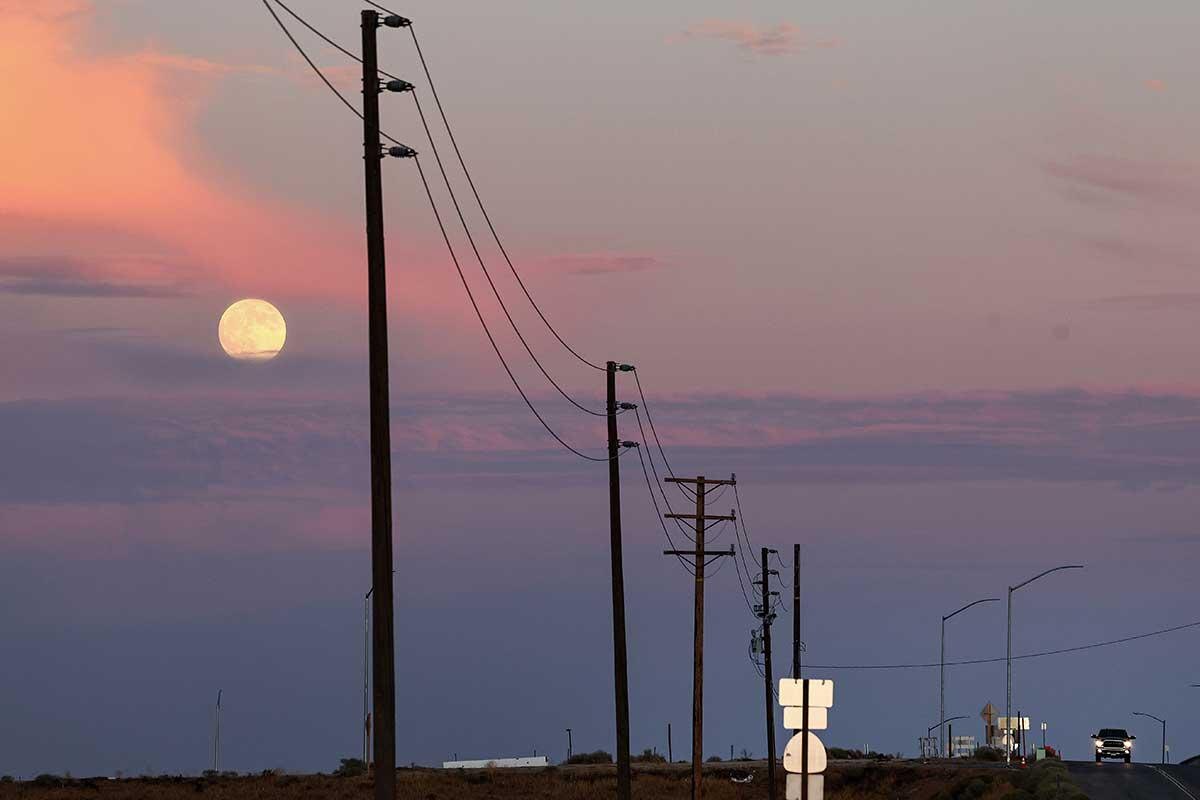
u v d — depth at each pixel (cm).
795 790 12250
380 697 11638
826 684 12319
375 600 11719
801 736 12300
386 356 11850
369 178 11950
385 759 11600
